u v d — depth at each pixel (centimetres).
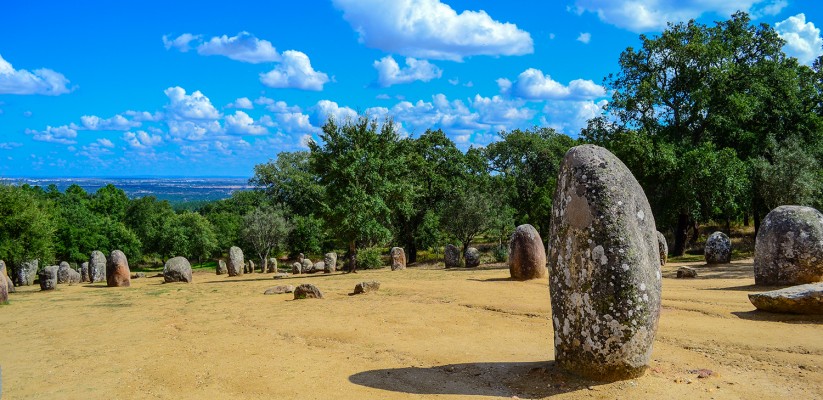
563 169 758
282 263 5741
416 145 4747
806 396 660
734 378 731
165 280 2922
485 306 1369
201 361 947
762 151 3500
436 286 1828
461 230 4300
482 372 800
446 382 766
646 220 733
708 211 3281
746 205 3266
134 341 1173
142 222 6744
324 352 976
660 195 3191
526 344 976
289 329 1197
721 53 3108
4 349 1157
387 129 3256
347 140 3172
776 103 3369
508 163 6069
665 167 2956
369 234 3077
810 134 3447
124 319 1511
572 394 679
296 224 5569
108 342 1177
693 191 2920
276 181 6278
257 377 825
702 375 734
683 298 1358
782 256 1441
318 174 3262
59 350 1116
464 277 2220
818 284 1129
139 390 797
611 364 691
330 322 1251
